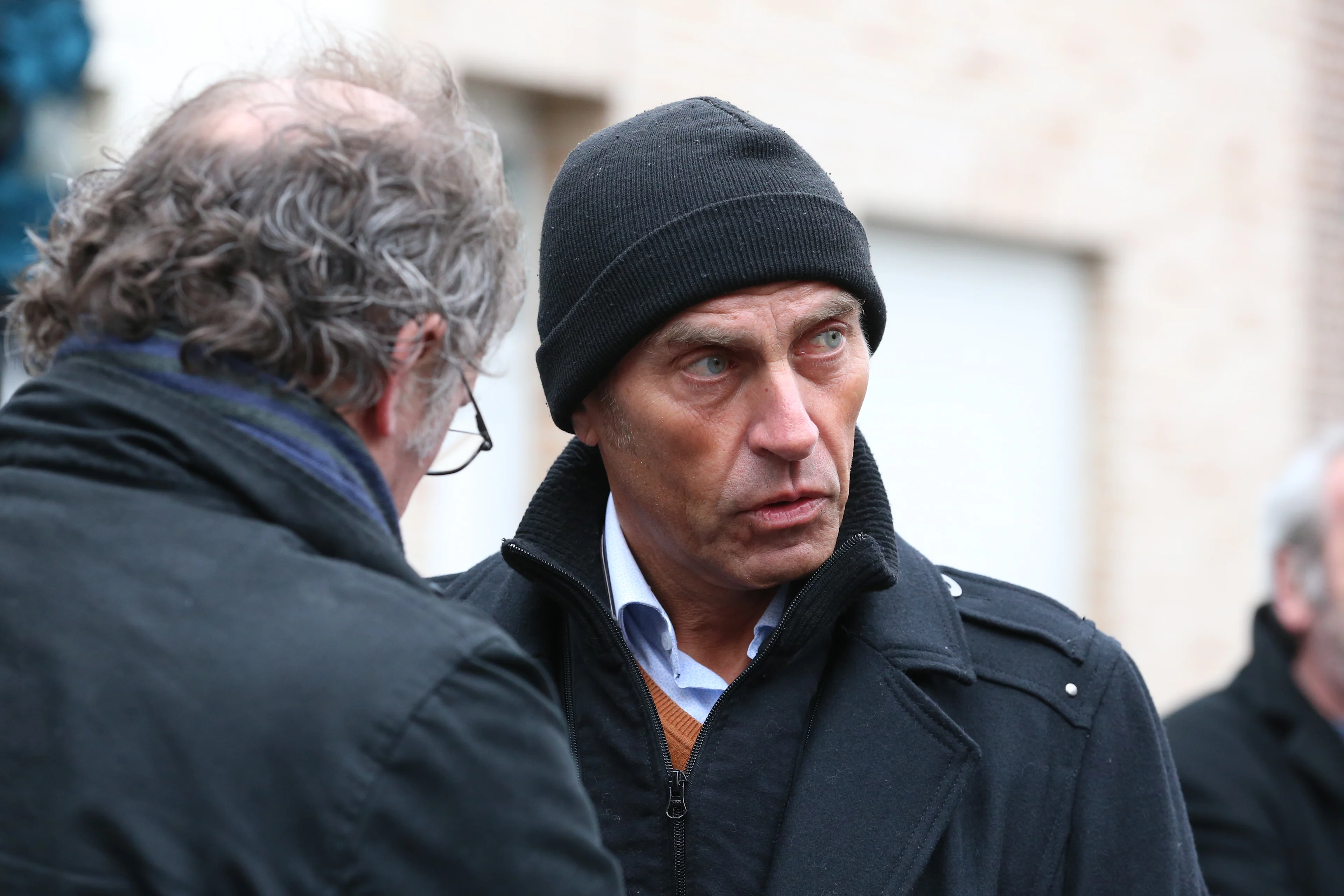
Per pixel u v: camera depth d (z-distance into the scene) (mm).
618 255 2145
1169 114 8336
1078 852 2148
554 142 6305
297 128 1760
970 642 2316
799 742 2172
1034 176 7742
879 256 7352
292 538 1685
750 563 2139
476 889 1551
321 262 1696
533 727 1644
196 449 1666
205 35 5129
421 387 1900
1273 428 8891
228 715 1525
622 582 2309
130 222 1743
